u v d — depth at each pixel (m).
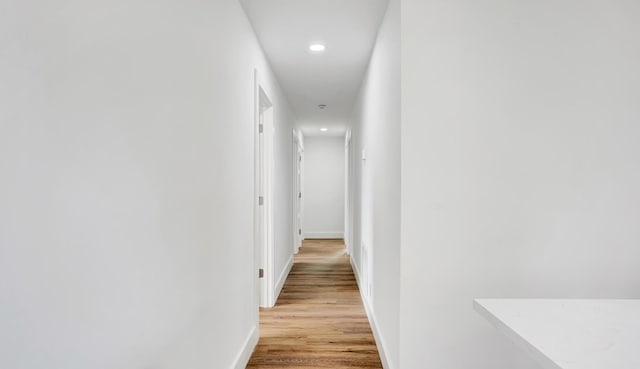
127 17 1.02
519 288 1.90
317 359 2.53
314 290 4.31
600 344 0.89
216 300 1.83
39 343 0.74
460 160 1.90
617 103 1.90
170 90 1.30
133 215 1.07
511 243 1.90
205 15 1.66
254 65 2.76
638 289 1.89
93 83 0.89
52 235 0.77
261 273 3.68
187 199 1.46
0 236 0.66
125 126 1.02
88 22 0.87
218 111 1.86
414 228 1.90
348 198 6.67
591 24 1.90
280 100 4.16
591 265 1.90
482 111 1.90
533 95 1.90
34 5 0.72
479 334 1.89
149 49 1.15
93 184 0.89
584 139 1.91
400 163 1.92
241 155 2.35
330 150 8.70
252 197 2.67
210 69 1.74
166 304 1.28
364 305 3.69
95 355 0.90
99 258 0.91
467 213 1.90
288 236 5.09
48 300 0.76
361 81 4.02
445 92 1.90
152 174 1.17
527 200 1.91
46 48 0.75
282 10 2.43
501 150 1.90
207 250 1.70
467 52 1.90
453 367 1.89
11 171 0.68
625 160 1.90
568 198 1.90
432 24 1.90
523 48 1.90
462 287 1.90
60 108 0.79
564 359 0.81
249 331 2.59
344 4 2.36
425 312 1.90
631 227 1.90
